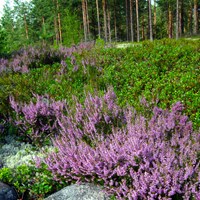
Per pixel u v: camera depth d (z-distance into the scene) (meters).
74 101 6.54
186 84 8.09
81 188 4.07
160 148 3.95
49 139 5.91
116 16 60.03
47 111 6.03
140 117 5.03
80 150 4.29
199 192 3.36
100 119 5.33
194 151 3.95
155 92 8.02
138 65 10.14
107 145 4.39
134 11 59.78
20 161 5.26
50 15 57.97
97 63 10.81
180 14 48.62
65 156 4.32
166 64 9.94
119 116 5.39
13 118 6.36
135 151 3.87
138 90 8.39
